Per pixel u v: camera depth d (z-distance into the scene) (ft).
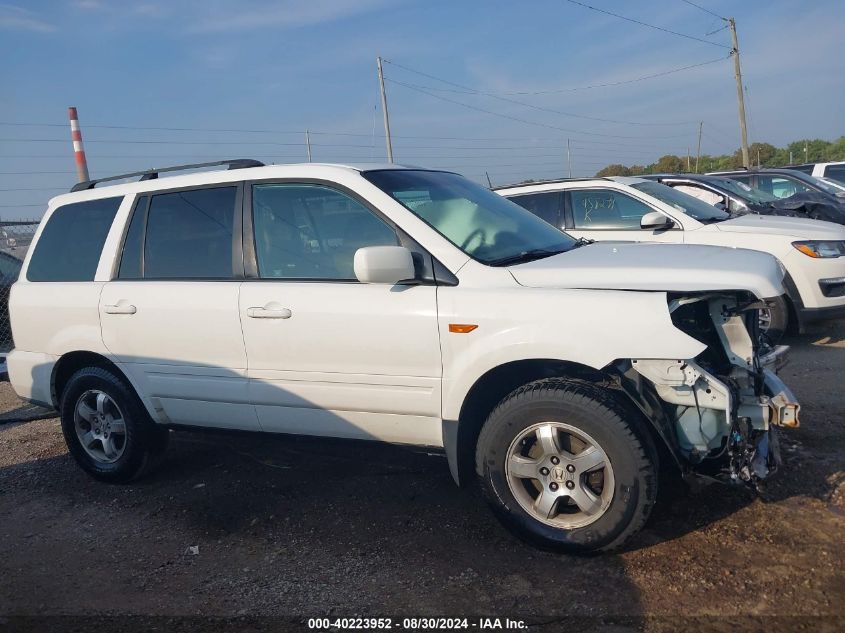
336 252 13.46
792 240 23.98
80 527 14.49
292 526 13.71
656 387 11.19
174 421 15.47
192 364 14.62
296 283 13.56
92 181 17.44
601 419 11.02
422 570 11.75
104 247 16.17
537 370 12.23
